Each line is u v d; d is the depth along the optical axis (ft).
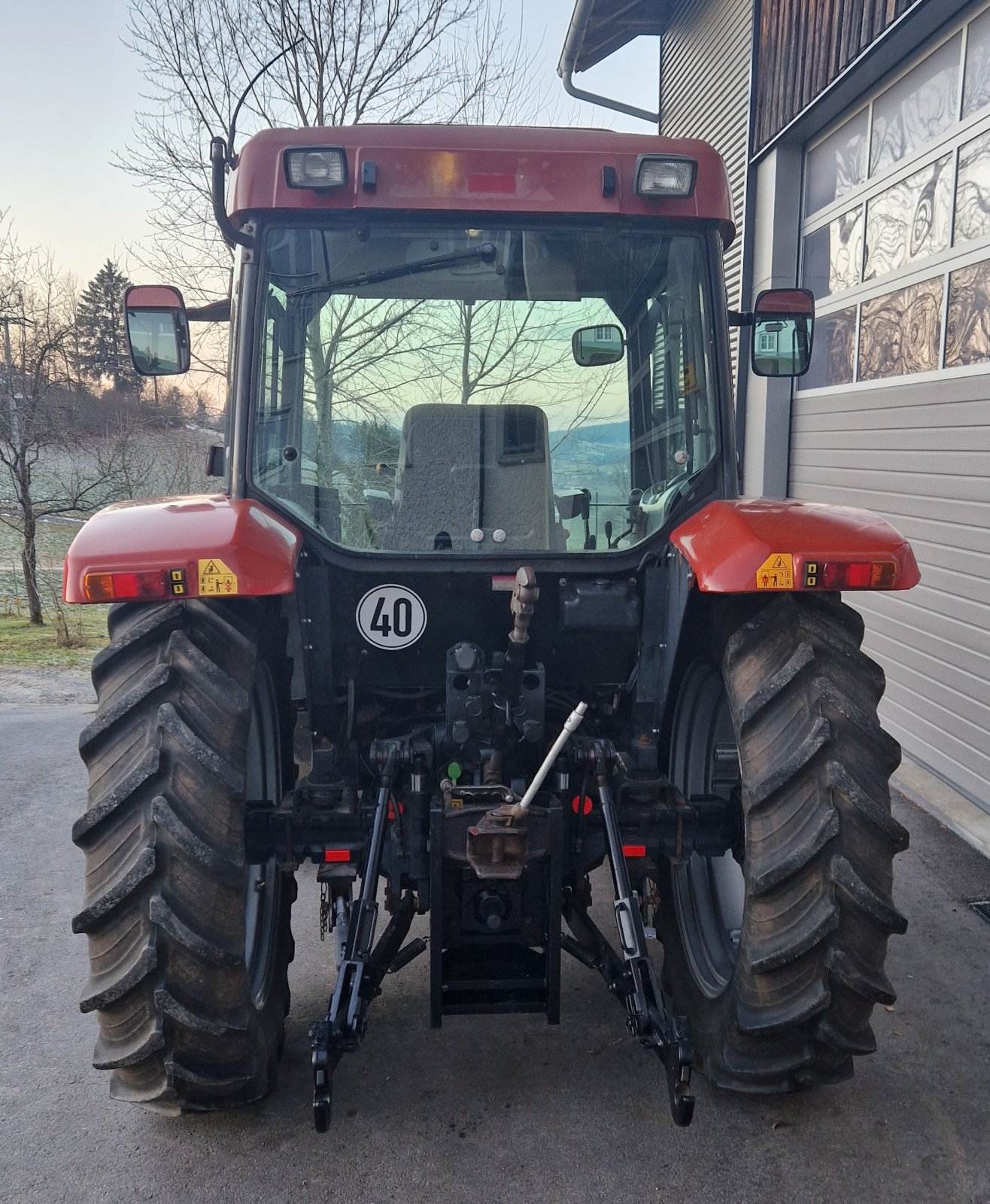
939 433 16.08
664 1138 7.85
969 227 15.55
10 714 22.21
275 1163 7.61
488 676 8.14
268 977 8.61
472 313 8.45
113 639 7.40
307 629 8.41
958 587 15.51
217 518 7.39
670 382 8.63
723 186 8.43
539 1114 8.15
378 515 8.49
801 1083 7.61
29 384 38.14
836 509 8.09
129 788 6.80
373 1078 8.68
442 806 7.67
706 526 7.84
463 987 7.72
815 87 19.63
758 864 7.18
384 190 8.13
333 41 29.99
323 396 8.40
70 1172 7.55
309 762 10.21
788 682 7.27
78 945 11.29
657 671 8.64
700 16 28.71
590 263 8.46
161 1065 7.06
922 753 16.51
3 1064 9.01
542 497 8.57
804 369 10.16
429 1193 7.27
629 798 8.42
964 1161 7.61
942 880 12.66
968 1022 9.56
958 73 15.89
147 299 9.89
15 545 43.91
